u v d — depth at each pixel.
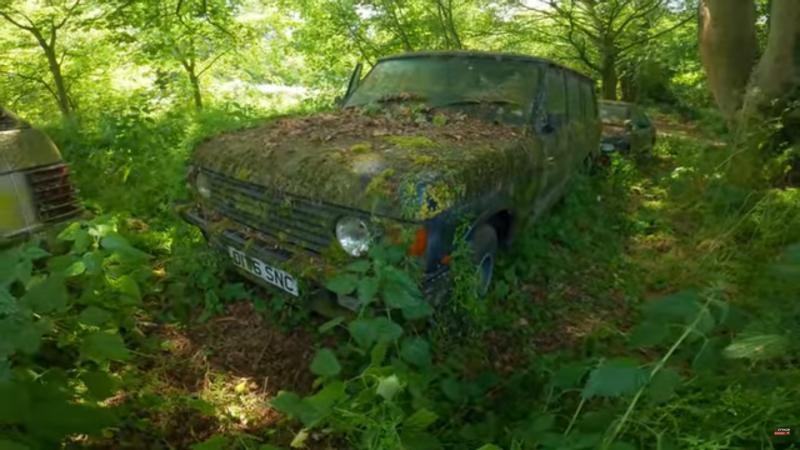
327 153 2.75
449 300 2.64
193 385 2.58
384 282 2.13
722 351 1.57
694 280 3.93
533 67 4.05
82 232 2.35
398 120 3.57
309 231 2.64
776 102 5.78
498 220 3.35
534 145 3.55
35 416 1.27
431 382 2.40
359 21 11.73
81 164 5.15
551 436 1.67
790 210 4.39
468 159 2.76
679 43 13.93
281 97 13.79
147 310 3.10
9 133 2.83
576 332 3.32
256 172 2.84
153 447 2.15
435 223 2.42
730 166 5.56
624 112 9.05
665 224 5.27
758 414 1.58
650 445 1.61
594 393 1.44
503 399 2.42
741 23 6.86
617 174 6.57
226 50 12.87
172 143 5.63
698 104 16.47
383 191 2.40
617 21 15.44
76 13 9.55
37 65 11.42
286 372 2.72
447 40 12.19
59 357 2.22
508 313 3.28
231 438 2.23
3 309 1.68
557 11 14.84
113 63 11.77
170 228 4.05
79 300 2.40
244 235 2.95
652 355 2.91
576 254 4.40
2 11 9.25
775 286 2.79
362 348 2.30
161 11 9.77
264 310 3.08
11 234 2.72
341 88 11.82
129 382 2.40
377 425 1.67
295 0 12.18
